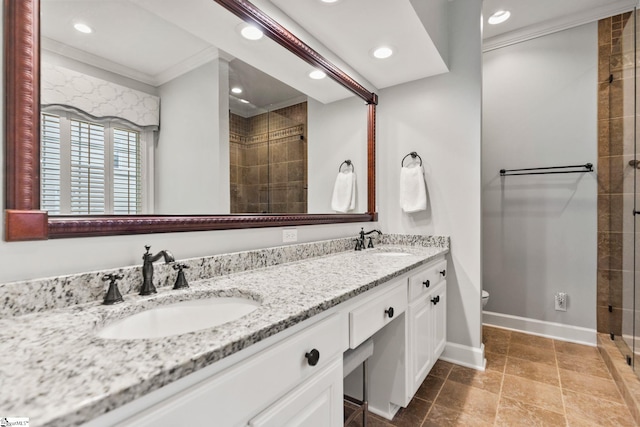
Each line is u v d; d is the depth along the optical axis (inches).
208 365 22.0
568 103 98.5
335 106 79.9
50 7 33.3
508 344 96.0
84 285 33.9
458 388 72.3
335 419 36.9
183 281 41.0
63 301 32.4
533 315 104.5
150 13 42.9
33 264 31.4
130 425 18.3
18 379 18.1
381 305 49.4
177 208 45.6
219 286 41.9
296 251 63.4
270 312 30.6
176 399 20.7
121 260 38.5
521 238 106.2
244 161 57.2
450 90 85.0
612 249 92.3
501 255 109.7
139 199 41.3
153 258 37.6
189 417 21.3
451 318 85.9
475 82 81.5
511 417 61.8
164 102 44.5
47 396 16.4
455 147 84.4
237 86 55.6
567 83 98.6
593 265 95.2
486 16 97.4
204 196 49.8
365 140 91.4
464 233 83.7
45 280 31.2
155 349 22.3
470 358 82.7
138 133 41.4
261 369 26.8
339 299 37.1
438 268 77.1
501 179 109.3
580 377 76.2
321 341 34.7
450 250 85.7
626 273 81.8
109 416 17.6
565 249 99.3
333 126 78.7
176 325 37.0
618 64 88.7
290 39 60.9
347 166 85.3
